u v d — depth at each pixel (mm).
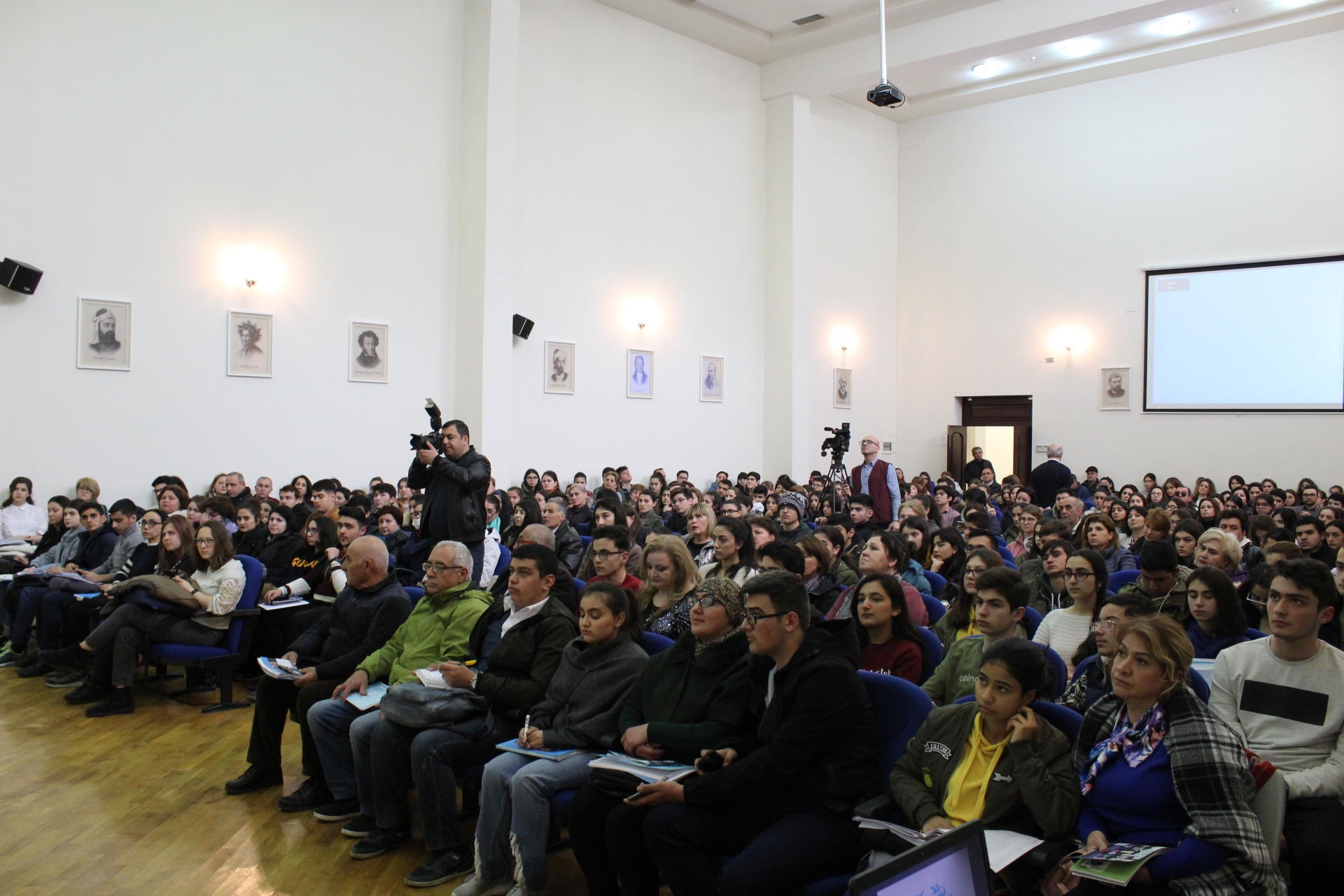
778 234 13617
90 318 7938
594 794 2982
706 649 3107
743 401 13531
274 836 3725
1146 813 2422
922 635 3775
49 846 3600
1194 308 13477
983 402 15430
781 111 13594
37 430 7695
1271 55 12875
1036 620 4246
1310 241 12625
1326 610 2928
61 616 6312
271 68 8984
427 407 5398
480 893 3248
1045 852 2393
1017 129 14969
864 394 15523
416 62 9969
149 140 8266
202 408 8555
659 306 12422
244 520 6941
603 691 3332
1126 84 14016
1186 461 13555
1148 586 4250
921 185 15914
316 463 9273
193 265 8516
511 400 10742
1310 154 12625
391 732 3570
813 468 14586
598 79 11695
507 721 3604
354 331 9539
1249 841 2266
